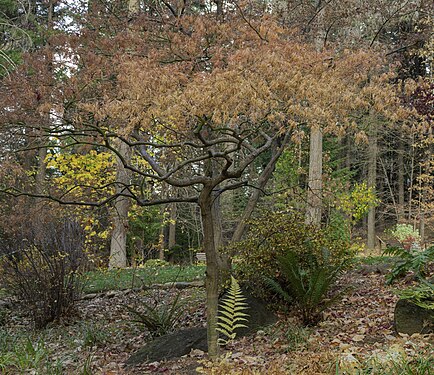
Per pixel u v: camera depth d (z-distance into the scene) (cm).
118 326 790
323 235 714
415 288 551
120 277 1127
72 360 603
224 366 393
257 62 445
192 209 1809
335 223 1453
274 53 454
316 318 632
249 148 648
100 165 1160
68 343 719
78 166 1154
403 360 342
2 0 1569
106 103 511
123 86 539
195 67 640
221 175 487
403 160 2397
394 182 2480
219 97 403
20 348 647
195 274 1140
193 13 835
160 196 1283
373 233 2073
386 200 2408
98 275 1163
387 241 2188
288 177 1509
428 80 766
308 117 457
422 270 725
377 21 1086
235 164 1123
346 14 929
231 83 404
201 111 407
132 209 1248
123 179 1200
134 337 729
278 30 538
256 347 550
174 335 614
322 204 1296
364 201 1528
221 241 848
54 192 1148
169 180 498
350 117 580
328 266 655
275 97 444
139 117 449
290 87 436
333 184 1492
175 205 1666
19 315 901
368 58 530
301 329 579
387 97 489
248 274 691
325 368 373
